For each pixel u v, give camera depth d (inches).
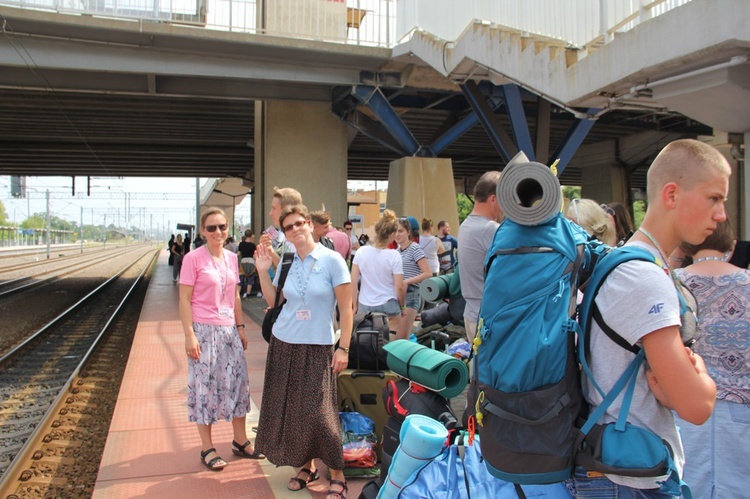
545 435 75.8
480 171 1354.6
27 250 3184.1
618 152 973.8
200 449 193.8
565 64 318.3
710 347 107.8
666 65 247.4
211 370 176.2
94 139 969.5
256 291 689.6
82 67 510.9
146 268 1748.3
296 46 536.7
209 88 597.3
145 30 496.1
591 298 77.6
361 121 653.3
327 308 158.1
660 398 74.6
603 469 73.7
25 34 487.8
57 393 327.6
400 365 149.2
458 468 97.7
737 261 143.2
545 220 78.1
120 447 195.5
